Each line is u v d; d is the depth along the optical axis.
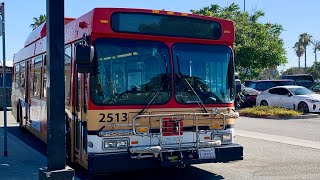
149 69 7.91
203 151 8.02
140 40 7.89
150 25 7.96
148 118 7.73
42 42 11.81
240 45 34.03
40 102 12.06
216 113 8.27
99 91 7.54
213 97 8.39
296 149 12.52
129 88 7.73
